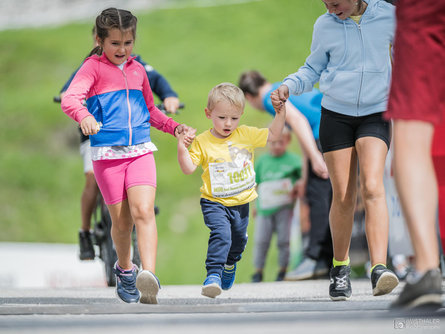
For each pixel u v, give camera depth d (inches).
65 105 405.7
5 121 2271.2
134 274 450.9
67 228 1882.4
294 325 246.7
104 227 667.4
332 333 234.8
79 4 3088.1
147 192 414.9
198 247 1785.2
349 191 445.4
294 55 2694.4
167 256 1732.3
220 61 2657.5
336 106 440.5
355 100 433.4
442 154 311.0
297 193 896.9
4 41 2810.0
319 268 773.9
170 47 2760.8
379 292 421.1
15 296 520.7
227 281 488.4
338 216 450.6
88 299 487.2
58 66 2652.6
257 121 2102.6
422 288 262.4
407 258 809.5
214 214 456.8
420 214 276.5
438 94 287.9
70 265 965.8
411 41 287.4
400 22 292.5
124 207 424.8
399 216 747.4
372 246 426.0
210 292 440.1
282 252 901.2
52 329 241.6
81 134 668.1
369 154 428.1
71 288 677.9
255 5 3051.2
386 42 434.0
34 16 3029.0
